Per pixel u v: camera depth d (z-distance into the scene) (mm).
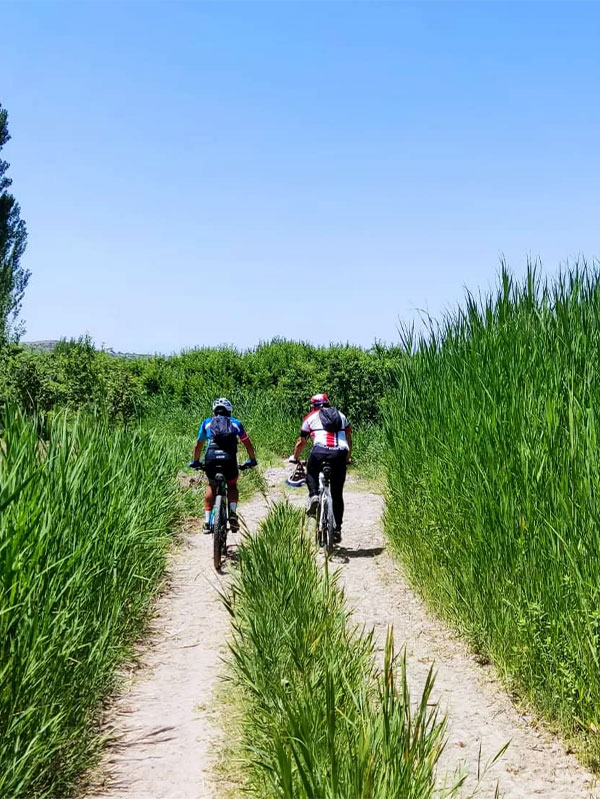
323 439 9617
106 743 4621
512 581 5809
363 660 5441
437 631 6895
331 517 9320
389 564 9203
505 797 4125
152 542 8039
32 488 5090
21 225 53625
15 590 4078
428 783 3510
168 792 4051
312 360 20297
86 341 18969
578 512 5098
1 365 16656
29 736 3898
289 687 4734
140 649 6301
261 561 7242
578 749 4633
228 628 6812
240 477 14445
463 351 8609
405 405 9922
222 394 21125
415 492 8727
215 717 5027
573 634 4902
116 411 17453
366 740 3379
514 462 6137
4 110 53562
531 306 7566
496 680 5746
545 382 6305
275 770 3682
